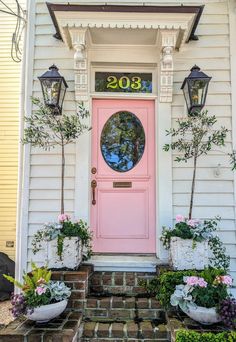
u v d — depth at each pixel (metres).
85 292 3.08
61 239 3.23
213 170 3.79
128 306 3.04
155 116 3.99
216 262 3.48
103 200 3.94
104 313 3.03
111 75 4.07
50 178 3.80
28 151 3.82
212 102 3.88
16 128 6.32
